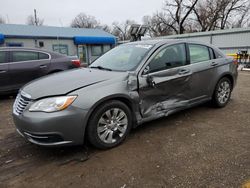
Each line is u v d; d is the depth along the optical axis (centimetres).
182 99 387
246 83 770
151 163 269
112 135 308
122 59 377
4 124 411
